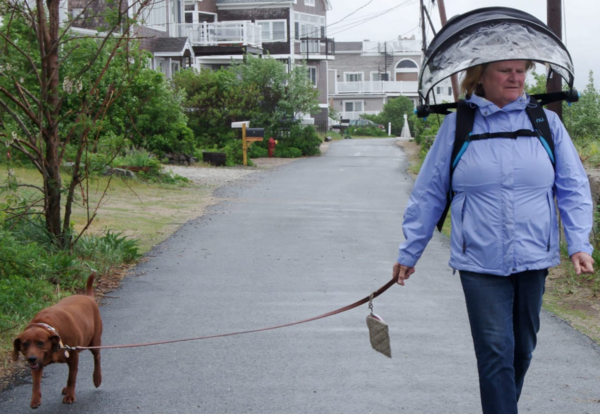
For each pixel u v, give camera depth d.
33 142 9.15
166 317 7.17
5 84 8.97
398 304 7.69
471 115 3.68
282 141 36.03
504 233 3.57
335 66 81.81
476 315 3.63
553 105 10.50
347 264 9.95
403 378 5.36
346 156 35.97
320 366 5.65
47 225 9.38
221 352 6.04
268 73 36.03
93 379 5.18
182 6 41.66
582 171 3.67
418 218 3.79
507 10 3.82
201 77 35.06
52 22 9.20
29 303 6.88
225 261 10.10
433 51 3.82
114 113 22.48
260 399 4.97
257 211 15.62
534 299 3.67
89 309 5.13
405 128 62.44
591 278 8.28
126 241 10.22
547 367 5.59
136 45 10.46
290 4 49.00
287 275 9.21
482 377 3.62
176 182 20.70
